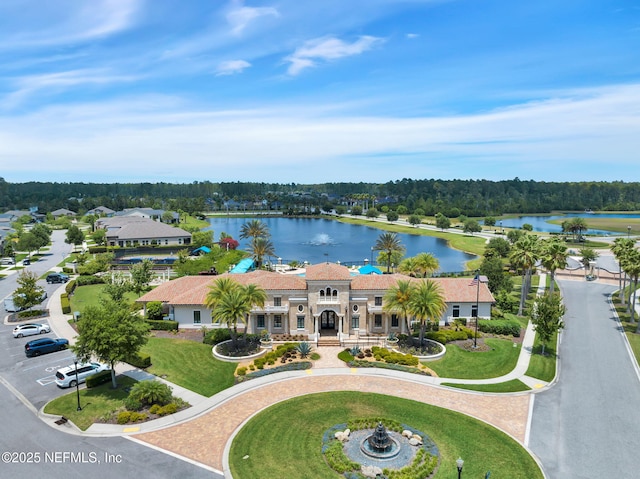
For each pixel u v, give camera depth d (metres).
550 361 57.41
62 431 39.66
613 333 69.38
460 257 154.00
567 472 34.84
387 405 45.50
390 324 67.19
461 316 71.75
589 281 108.69
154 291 73.56
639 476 34.50
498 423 42.12
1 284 98.38
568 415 43.78
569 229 180.50
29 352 56.25
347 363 55.94
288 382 50.72
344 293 64.25
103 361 47.31
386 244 111.44
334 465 35.09
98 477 33.28
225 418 42.47
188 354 58.19
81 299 85.12
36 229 154.00
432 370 54.66
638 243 159.00
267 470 34.69
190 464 35.16
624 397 47.78
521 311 79.69
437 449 37.78
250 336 63.88
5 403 44.59
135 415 41.50
